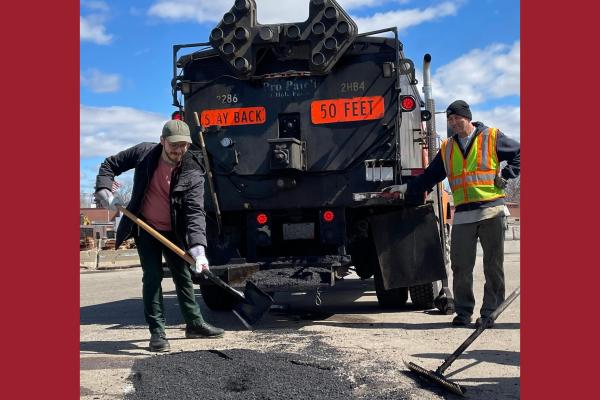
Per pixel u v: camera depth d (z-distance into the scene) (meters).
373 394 3.63
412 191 6.28
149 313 5.15
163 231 5.25
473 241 5.95
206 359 4.46
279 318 6.84
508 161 5.88
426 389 3.76
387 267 6.51
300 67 6.82
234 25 6.67
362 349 4.85
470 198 5.91
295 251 7.09
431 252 6.42
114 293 11.27
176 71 6.98
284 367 4.14
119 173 5.29
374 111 6.60
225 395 3.66
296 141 6.55
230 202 6.85
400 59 6.65
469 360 4.46
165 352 5.04
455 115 5.90
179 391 3.76
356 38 6.60
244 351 4.62
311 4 6.57
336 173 6.67
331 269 6.20
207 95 6.92
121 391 3.84
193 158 5.25
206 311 7.70
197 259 4.97
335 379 3.90
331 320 6.55
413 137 7.95
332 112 6.68
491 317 3.99
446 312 6.75
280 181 6.73
